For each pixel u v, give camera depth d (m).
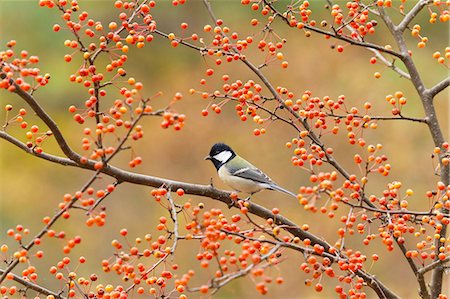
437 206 6.34
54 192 19.44
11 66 5.95
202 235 5.98
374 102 18.34
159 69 21.33
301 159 6.62
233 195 7.15
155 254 5.96
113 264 5.92
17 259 5.68
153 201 19.28
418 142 18.00
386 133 18.02
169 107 5.34
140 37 6.63
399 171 17.72
